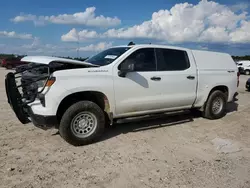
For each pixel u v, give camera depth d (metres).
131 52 5.09
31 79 4.59
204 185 3.28
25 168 3.63
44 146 4.48
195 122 6.41
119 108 4.96
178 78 5.72
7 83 4.29
